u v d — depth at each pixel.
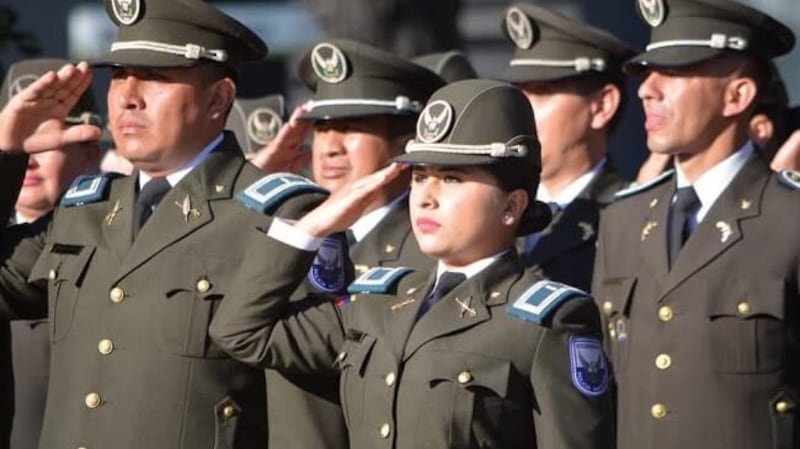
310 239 16.16
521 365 15.45
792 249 18.16
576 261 20.98
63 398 16.94
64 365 16.98
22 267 17.41
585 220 21.23
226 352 16.41
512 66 22.02
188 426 16.52
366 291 16.22
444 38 31.64
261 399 16.86
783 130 21.95
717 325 18.19
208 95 17.03
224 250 16.67
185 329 16.55
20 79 21.52
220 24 16.94
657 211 19.00
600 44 21.77
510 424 15.47
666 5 19.05
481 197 15.71
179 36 16.89
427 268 19.33
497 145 15.70
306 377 16.80
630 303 18.83
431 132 15.82
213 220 16.80
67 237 17.14
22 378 20.64
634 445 18.61
